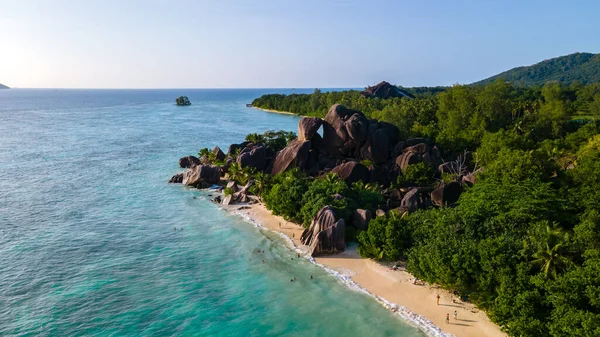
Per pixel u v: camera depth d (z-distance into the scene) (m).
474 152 93.38
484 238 48.97
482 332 40.28
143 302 46.88
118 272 54.00
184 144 162.88
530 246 42.34
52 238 65.25
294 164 94.12
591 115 142.25
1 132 191.00
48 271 53.97
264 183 84.81
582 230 43.97
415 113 135.62
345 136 98.25
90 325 42.47
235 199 85.94
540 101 128.88
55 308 45.28
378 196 71.81
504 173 66.06
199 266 55.94
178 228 70.12
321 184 72.81
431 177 83.69
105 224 72.00
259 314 44.72
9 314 44.00
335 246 58.72
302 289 49.84
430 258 45.88
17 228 69.31
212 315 44.53
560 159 80.19
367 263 55.72
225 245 62.88
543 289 37.38
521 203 52.12
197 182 98.25
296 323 43.09
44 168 115.88
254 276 53.06
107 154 138.75
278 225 70.94
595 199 53.31
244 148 114.31
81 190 93.88
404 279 51.06
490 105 115.88
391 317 43.84
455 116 115.94
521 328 35.53
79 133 191.50
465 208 54.78
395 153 97.00
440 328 41.41
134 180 104.00
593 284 35.06
